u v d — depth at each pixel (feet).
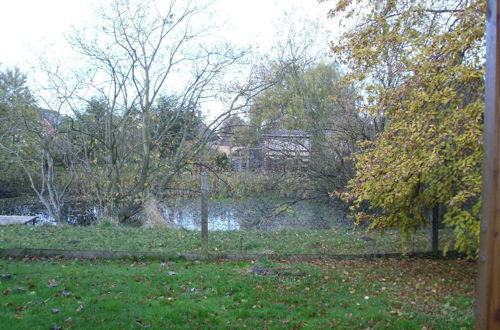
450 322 17.85
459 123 21.17
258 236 36.04
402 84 25.71
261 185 56.44
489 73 7.91
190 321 17.19
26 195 72.64
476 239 22.86
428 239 34.73
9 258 26.89
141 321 17.01
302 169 55.57
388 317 18.25
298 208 54.70
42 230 35.42
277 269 25.71
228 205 55.42
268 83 57.00
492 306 7.72
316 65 64.34
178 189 54.80
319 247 32.94
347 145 53.42
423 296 21.98
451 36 22.76
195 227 47.88
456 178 23.77
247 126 58.65
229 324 16.98
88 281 22.02
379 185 24.04
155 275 23.66
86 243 31.19
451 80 22.65
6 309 17.57
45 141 51.52
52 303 18.52
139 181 52.19
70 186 59.62
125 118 52.47
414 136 22.06
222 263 27.68
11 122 54.44
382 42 28.58
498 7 7.75
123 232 35.86
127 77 51.57
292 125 59.41
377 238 36.29
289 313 18.45
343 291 22.17
